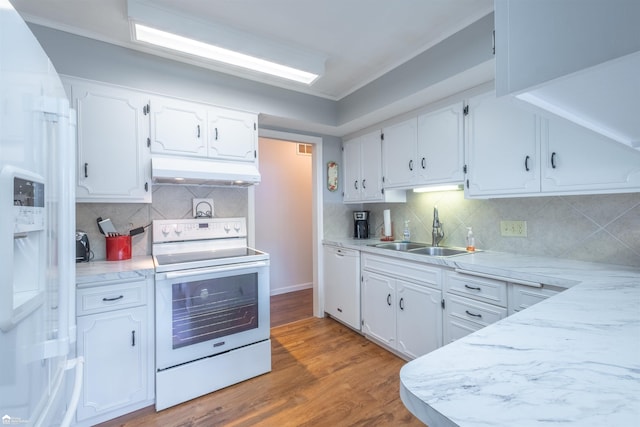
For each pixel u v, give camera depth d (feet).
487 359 2.05
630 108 2.13
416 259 7.13
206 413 5.70
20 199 2.29
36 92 2.63
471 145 6.78
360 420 5.46
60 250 3.08
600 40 1.49
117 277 5.50
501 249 7.24
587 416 1.44
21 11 5.56
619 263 5.42
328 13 5.78
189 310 6.18
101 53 6.33
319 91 9.27
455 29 6.14
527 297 5.07
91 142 6.11
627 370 1.86
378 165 9.46
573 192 5.25
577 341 2.30
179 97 7.05
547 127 5.55
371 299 8.60
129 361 5.64
